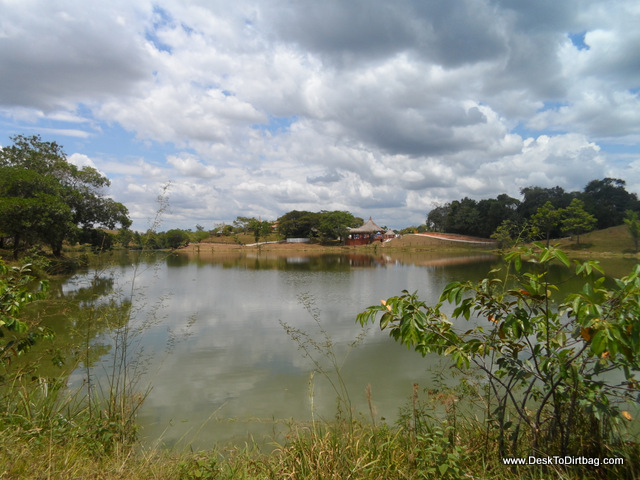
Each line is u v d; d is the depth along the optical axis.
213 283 20.64
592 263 2.37
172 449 4.29
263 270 29.52
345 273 26.88
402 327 2.64
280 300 15.05
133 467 3.04
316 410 5.50
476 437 3.25
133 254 5.79
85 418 4.09
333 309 13.20
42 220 20.97
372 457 2.97
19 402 3.97
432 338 2.88
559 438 2.83
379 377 6.80
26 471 2.54
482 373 5.02
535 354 2.72
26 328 3.65
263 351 8.35
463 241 66.56
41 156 31.73
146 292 15.69
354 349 8.39
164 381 6.59
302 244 77.94
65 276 13.13
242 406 5.67
